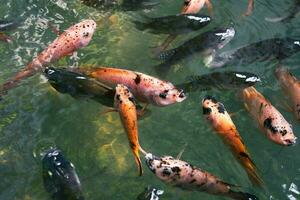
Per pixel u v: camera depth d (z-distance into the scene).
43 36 2.54
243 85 2.26
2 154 2.19
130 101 2.08
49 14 2.63
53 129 2.26
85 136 2.25
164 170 1.99
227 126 2.12
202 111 2.21
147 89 2.17
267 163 2.21
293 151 2.25
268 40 2.41
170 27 2.46
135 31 2.59
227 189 2.00
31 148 2.20
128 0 2.60
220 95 2.35
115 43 2.55
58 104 2.32
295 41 2.42
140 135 2.26
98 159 2.19
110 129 2.27
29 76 2.33
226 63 2.40
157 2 2.66
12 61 2.44
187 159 2.21
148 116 2.27
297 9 2.68
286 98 2.31
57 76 2.19
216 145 2.24
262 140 2.27
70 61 2.45
